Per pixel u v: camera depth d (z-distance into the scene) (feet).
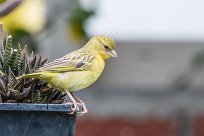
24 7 37.19
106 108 42.01
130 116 42.14
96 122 41.93
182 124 41.86
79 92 41.91
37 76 24.00
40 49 37.99
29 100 23.76
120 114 42.06
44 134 22.59
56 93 24.58
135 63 46.03
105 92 42.34
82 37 38.88
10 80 23.61
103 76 45.50
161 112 42.09
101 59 29.27
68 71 26.48
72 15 38.58
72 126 23.17
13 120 22.35
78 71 27.04
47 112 22.58
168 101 42.16
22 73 24.34
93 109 41.98
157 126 41.98
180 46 46.09
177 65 45.78
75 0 39.24
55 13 39.34
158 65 45.96
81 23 38.65
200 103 42.06
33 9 37.88
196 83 44.14
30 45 37.45
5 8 26.23
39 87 24.53
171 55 46.01
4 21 36.50
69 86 26.66
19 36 37.14
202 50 43.06
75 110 23.00
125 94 42.32
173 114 42.01
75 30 38.78
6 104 22.12
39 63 25.08
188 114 41.93
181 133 41.83
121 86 44.19
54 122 22.72
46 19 39.04
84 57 27.86
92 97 42.04
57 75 25.62
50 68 24.99
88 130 41.83
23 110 22.25
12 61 24.16
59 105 22.52
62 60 26.43
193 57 42.96
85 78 27.61
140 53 46.21
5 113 22.26
